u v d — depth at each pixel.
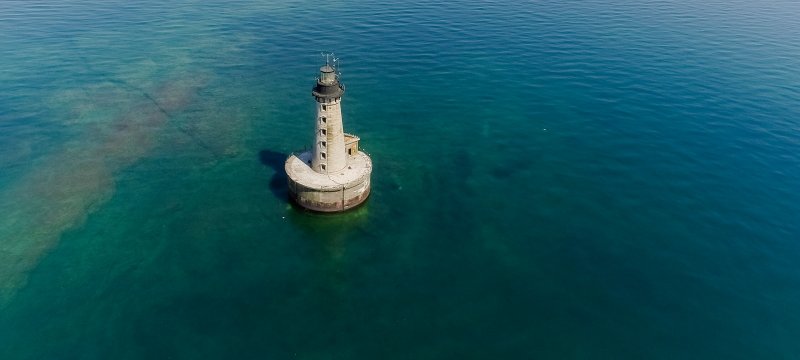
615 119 67.19
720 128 63.66
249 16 118.50
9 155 62.41
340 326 38.78
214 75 86.19
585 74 80.75
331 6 125.44
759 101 70.00
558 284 41.94
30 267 44.34
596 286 41.62
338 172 50.75
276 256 45.97
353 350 36.81
